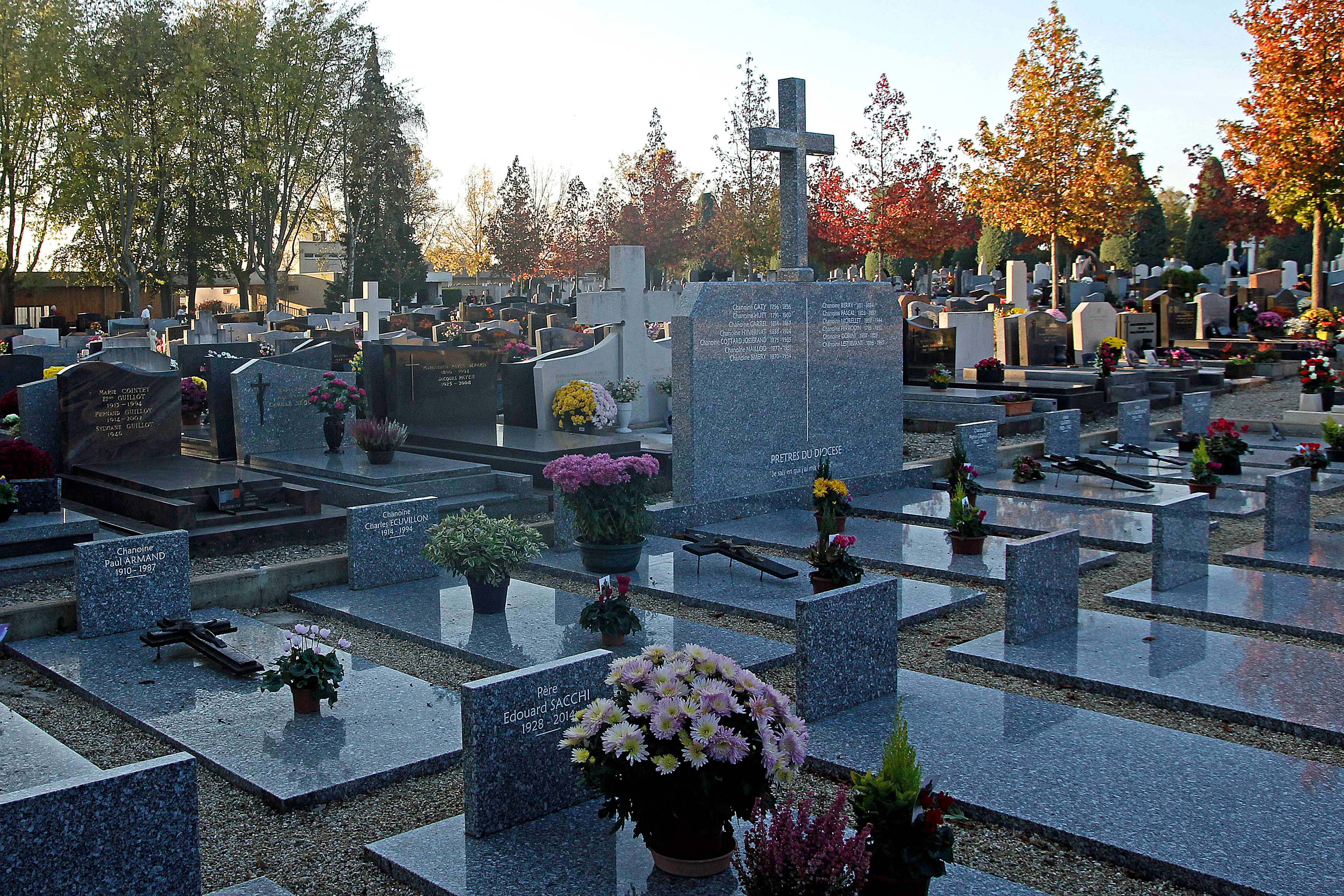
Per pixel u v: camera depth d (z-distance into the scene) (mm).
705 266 61094
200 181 50938
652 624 9133
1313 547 11641
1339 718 6871
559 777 5746
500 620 9234
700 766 4559
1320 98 29891
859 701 7305
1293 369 26812
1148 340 28688
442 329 33781
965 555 11500
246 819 5836
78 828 4379
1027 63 38062
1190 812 5594
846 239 45312
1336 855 5109
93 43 45656
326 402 14930
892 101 44000
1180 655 8234
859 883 4230
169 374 14227
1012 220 39312
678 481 13133
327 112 51281
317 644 7324
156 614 9094
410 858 5207
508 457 14875
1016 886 4918
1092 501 14328
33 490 10977
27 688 7852
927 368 22594
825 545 9930
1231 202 46969
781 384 13812
